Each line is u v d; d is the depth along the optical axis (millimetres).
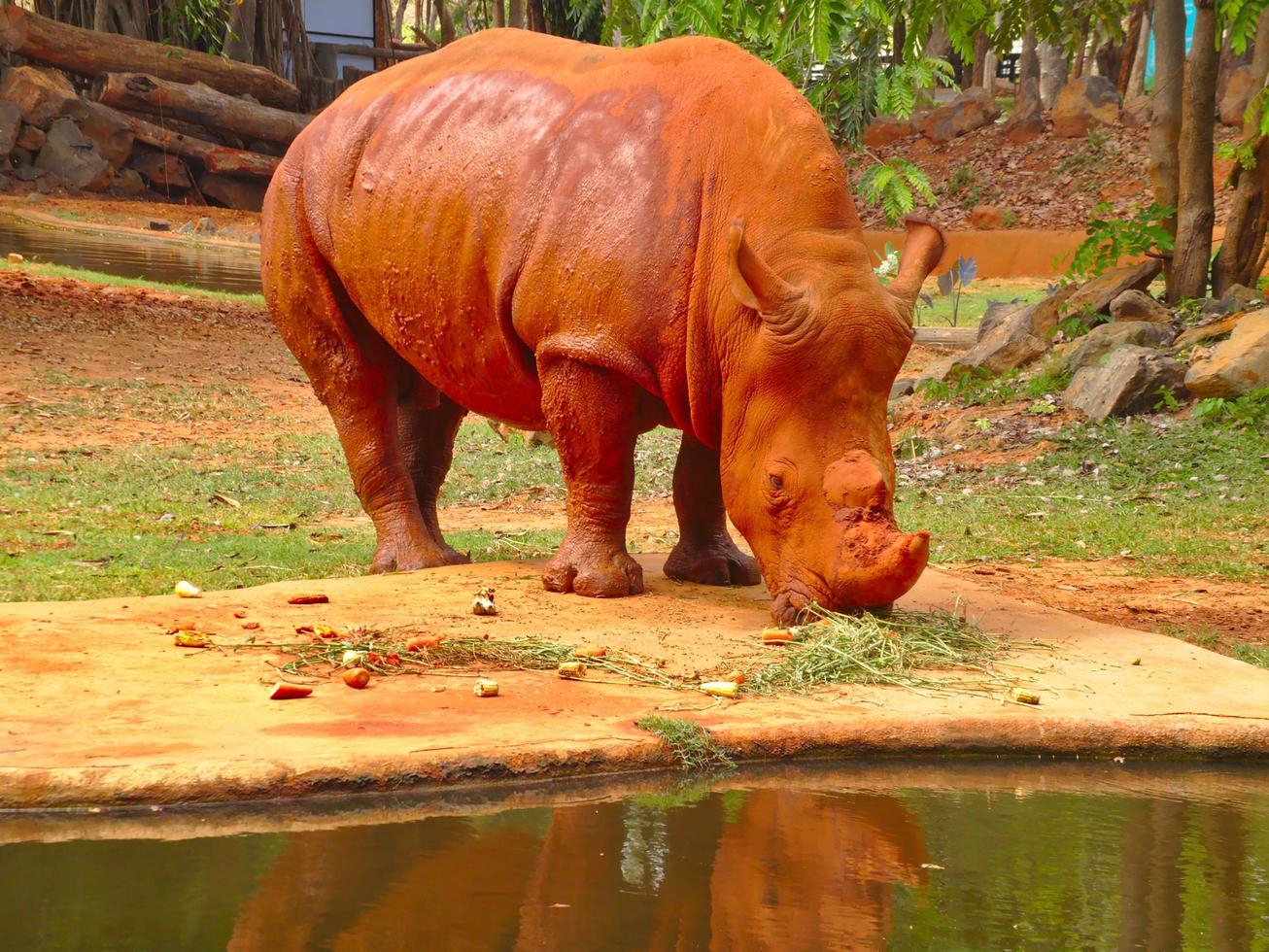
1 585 7668
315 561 9039
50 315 22125
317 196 8539
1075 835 4266
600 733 4840
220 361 21109
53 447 14086
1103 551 10352
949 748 5188
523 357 7609
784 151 6777
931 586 8039
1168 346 16234
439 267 7785
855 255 6621
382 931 3268
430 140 7926
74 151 43906
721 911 3471
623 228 6941
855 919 3453
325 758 4383
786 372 6316
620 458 7320
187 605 6820
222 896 3469
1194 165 17359
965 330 25859
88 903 3389
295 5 50562
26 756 4285
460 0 66500
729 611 7062
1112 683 5910
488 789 4508
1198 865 3994
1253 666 6324
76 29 44656
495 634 6359
